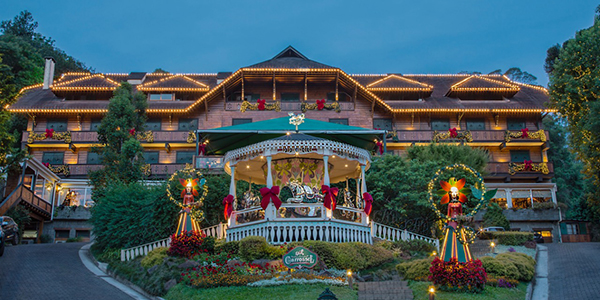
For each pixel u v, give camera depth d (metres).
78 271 21.06
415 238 23.38
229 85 46.88
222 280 16.08
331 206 20.03
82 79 48.97
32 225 39.12
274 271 16.91
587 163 36.38
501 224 33.84
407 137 46.31
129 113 35.53
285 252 18.14
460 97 50.62
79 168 44.25
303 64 47.66
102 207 25.42
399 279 17.77
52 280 18.67
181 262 18.23
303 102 46.97
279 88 48.56
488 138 47.31
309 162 22.22
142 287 17.64
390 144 46.41
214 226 24.11
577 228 43.50
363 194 22.12
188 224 20.09
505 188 45.41
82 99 49.16
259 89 48.34
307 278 16.42
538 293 16.83
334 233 20.06
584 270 19.58
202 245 19.45
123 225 23.91
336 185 29.75
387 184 26.95
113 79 54.75
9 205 32.34
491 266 17.27
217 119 47.19
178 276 17.14
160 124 47.47
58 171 43.84
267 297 14.85
